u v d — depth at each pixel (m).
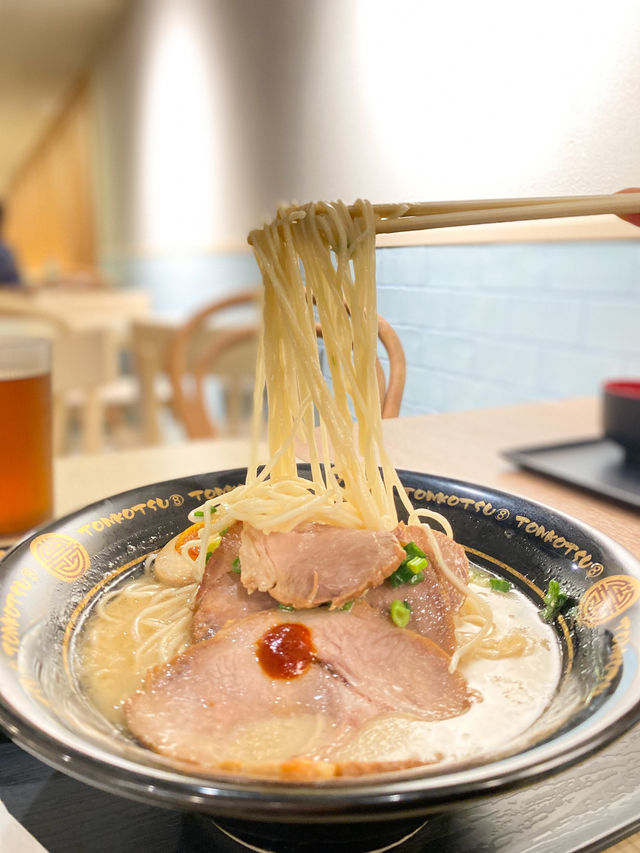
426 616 0.21
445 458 0.35
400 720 0.17
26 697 0.15
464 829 0.16
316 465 0.26
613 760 0.18
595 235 0.48
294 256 0.24
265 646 0.20
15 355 0.32
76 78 2.28
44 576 0.22
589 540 0.23
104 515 0.25
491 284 0.64
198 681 0.19
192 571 0.25
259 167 1.12
